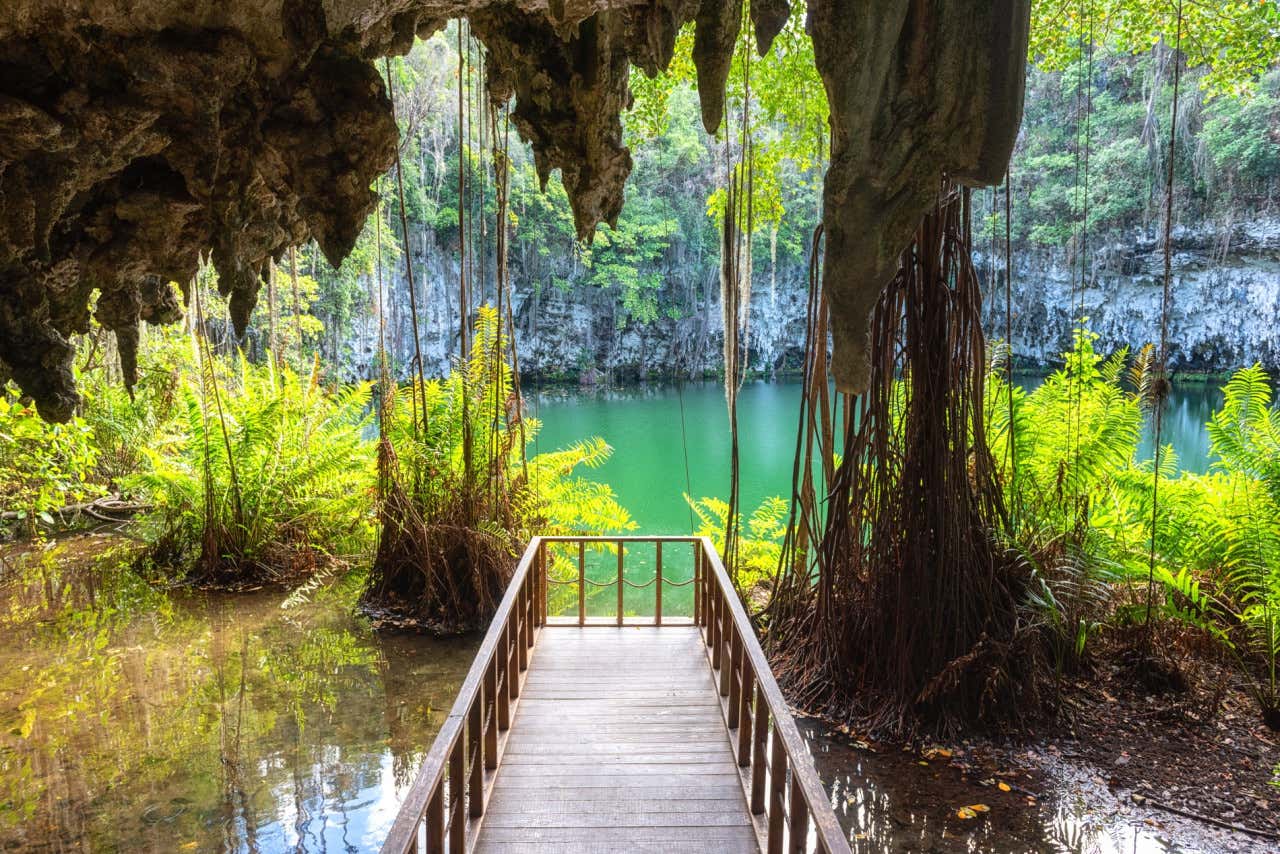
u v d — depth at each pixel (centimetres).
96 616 680
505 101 554
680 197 3130
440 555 672
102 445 1048
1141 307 2577
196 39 352
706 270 3266
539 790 326
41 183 346
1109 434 562
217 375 984
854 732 470
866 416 494
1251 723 474
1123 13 821
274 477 802
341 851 356
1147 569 557
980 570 486
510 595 379
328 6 364
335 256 442
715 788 328
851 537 509
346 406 887
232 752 446
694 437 2084
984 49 314
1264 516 528
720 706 405
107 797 399
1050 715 477
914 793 407
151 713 496
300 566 795
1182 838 369
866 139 328
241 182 419
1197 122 2234
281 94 405
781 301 3334
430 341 2739
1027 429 579
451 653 599
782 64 684
